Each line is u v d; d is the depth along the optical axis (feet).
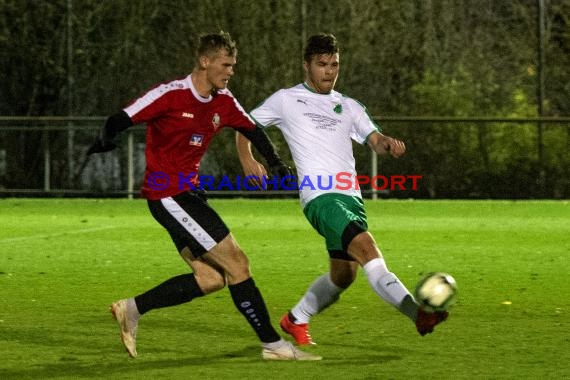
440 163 173.78
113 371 53.26
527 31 179.42
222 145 173.27
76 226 134.21
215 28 177.06
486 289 82.58
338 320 68.03
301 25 176.14
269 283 86.38
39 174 178.29
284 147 169.27
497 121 172.14
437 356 56.75
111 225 135.33
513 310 72.33
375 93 178.60
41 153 178.29
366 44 178.09
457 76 178.81
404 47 178.29
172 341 61.00
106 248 110.83
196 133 55.52
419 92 178.60
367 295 78.54
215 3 176.76
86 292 81.35
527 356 56.75
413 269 95.40
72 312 71.67
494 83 179.11
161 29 179.32
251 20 175.94
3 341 61.05
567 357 56.54
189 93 54.95
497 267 96.32
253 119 59.36
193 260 56.54
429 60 178.81
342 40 177.58
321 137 59.11
